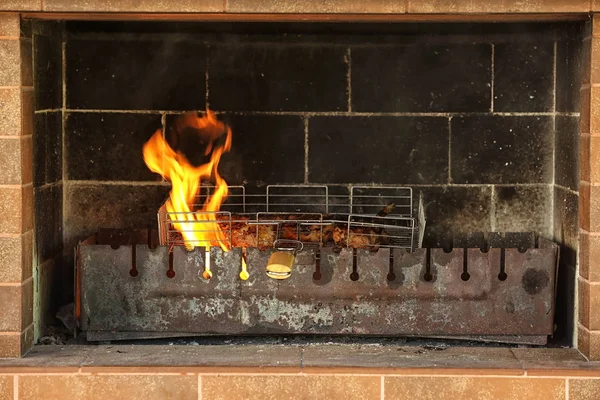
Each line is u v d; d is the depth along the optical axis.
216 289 3.15
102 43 3.48
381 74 3.50
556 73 3.45
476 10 2.94
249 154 3.52
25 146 3.02
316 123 3.51
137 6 2.94
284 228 3.29
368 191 3.53
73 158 3.51
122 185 3.53
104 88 3.50
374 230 3.37
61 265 3.49
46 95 3.28
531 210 3.51
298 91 3.50
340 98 3.51
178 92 3.51
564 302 3.30
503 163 3.51
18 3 2.92
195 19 3.06
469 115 3.50
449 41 3.48
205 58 3.49
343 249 3.14
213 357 3.04
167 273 3.15
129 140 3.51
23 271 3.03
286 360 3.01
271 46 3.49
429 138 3.51
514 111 3.50
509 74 3.49
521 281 3.15
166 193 3.53
